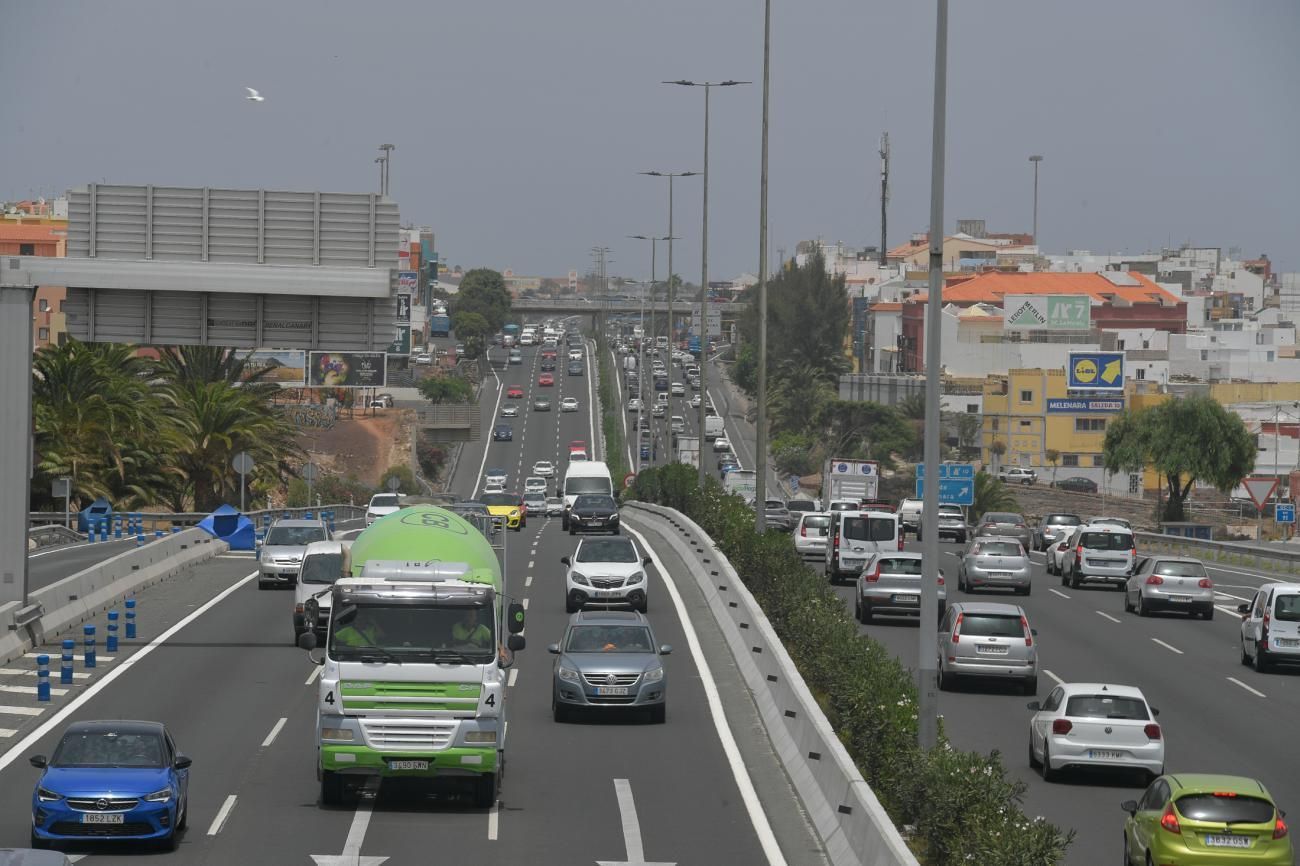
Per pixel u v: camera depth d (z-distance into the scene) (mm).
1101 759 62531
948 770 44781
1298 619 93438
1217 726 76688
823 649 74750
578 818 52969
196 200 91375
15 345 86625
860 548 137125
